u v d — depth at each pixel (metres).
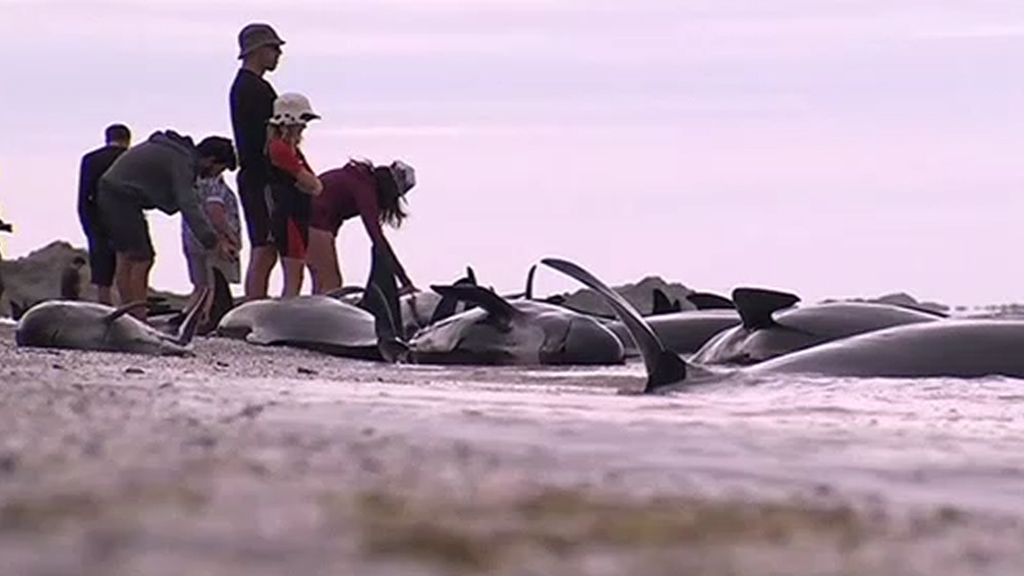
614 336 59.09
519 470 15.61
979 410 31.80
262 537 10.02
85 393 24.19
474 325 59.47
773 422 25.45
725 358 56.91
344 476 13.73
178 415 20.20
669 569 9.96
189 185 62.78
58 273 127.25
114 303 69.12
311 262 70.69
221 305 67.31
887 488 17.19
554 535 11.09
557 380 43.56
